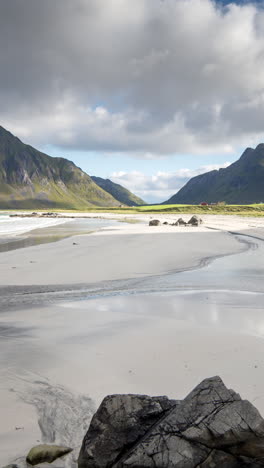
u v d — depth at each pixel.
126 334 9.86
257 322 11.11
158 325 10.75
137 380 6.83
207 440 4.16
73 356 8.18
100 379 6.91
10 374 7.18
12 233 52.03
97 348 8.72
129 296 15.06
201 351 8.38
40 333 10.12
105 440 4.40
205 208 168.38
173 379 6.86
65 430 5.25
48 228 64.31
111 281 18.44
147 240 39.06
